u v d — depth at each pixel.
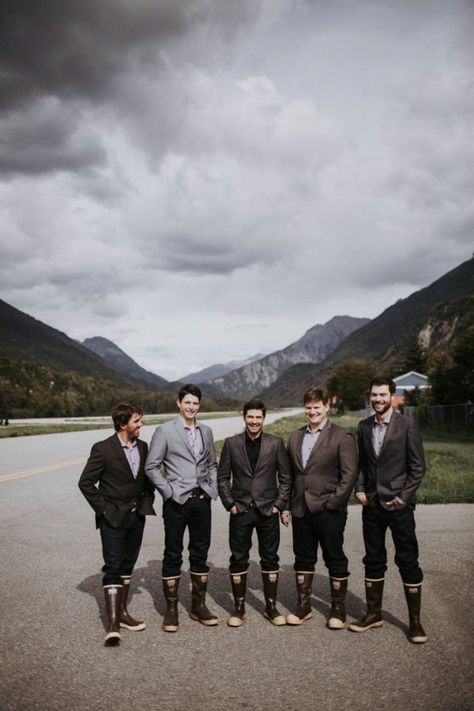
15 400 94.44
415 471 4.43
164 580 4.65
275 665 3.85
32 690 3.52
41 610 5.02
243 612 4.71
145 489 4.88
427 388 43.69
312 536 4.76
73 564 6.57
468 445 22.81
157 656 4.03
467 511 9.51
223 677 3.68
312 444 4.80
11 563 6.62
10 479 14.51
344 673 3.71
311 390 4.84
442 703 3.29
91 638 4.38
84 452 22.47
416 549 4.38
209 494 4.74
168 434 4.80
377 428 4.64
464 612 4.77
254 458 4.83
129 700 3.39
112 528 4.56
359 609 4.97
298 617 4.64
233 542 4.77
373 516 4.54
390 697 3.37
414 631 4.21
